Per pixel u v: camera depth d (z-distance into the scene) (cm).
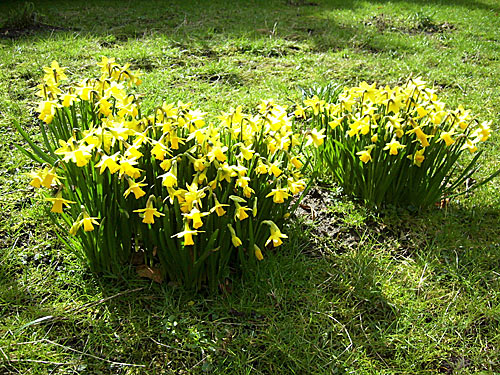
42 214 262
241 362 194
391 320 220
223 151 209
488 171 334
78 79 426
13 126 342
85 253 222
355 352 203
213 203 204
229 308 217
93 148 203
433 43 627
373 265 248
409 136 259
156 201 203
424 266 250
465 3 866
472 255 258
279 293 224
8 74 421
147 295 221
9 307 211
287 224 265
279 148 224
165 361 195
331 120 285
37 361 186
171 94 411
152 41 540
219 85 445
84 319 207
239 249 218
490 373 196
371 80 483
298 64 507
